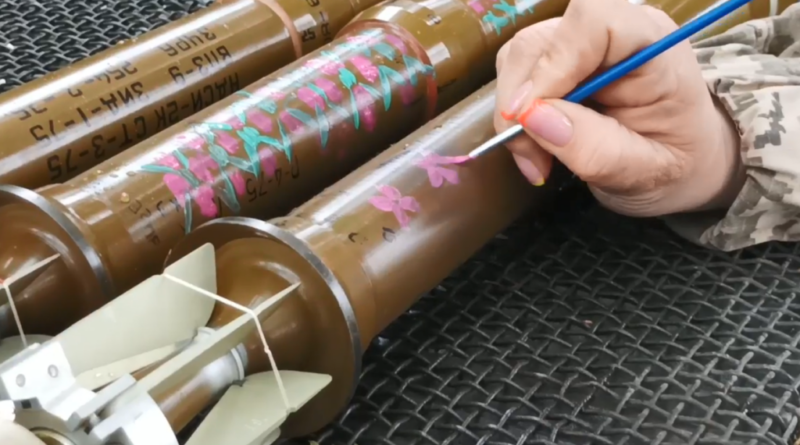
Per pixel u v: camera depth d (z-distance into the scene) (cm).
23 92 81
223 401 59
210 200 74
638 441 64
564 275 82
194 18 95
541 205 88
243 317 56
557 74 69
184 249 64
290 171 80
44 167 78
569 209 91
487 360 73
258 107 80
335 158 85
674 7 97
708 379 69
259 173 77
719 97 81
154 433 48
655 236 87
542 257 85
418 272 71
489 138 79
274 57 98
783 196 78
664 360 72
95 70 85
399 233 69
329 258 63
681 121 73
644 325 76
